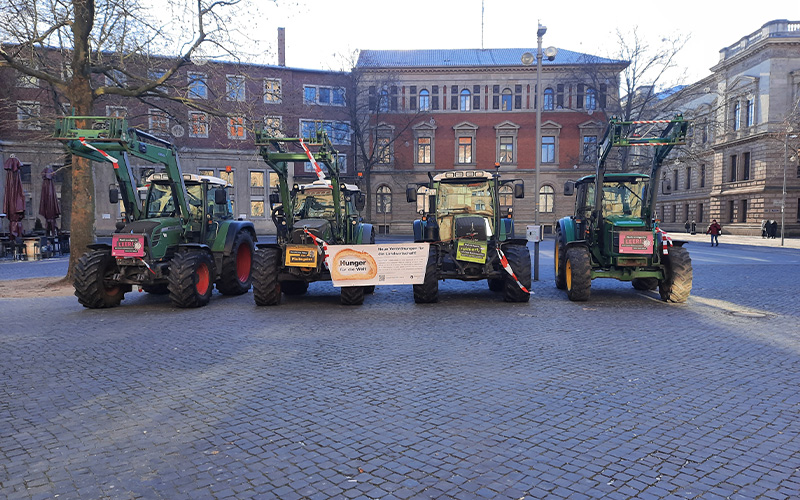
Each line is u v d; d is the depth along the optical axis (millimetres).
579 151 50125
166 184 12570
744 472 3703
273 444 4234
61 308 11227
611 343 7555
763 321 9141
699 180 60438
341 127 49562
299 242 11219
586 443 4195
